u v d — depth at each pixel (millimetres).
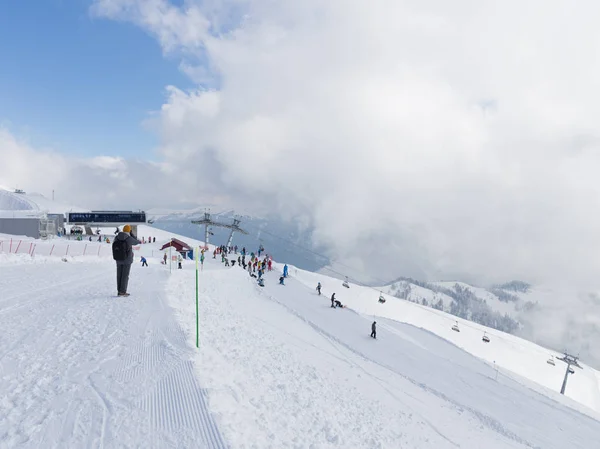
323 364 15969
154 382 6090
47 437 4203
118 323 9500
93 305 11570
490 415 21000
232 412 5754
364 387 14828
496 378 32344
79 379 5871
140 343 8031
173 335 9055
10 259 25453
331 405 9211
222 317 16125
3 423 4371
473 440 13312
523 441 18062
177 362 7133
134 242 13805
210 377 6855
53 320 9312
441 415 15750
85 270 23906
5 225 71125
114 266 29500
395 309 105312
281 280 54094
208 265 56531
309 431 6656
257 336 14930
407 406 14875
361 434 7941
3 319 9109
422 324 103812
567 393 97562
